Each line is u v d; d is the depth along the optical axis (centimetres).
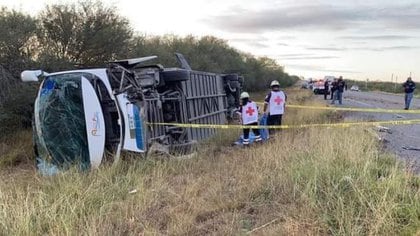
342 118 1834
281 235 510
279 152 898
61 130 845
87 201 629
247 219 585
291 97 3753
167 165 876
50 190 711
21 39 1430
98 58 1756
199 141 1163
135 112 872
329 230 514
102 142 822
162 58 2567
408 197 569
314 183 629
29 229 534
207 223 576
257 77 5303
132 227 561
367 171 668
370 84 9731
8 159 1057
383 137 1262
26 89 1317
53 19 1659
